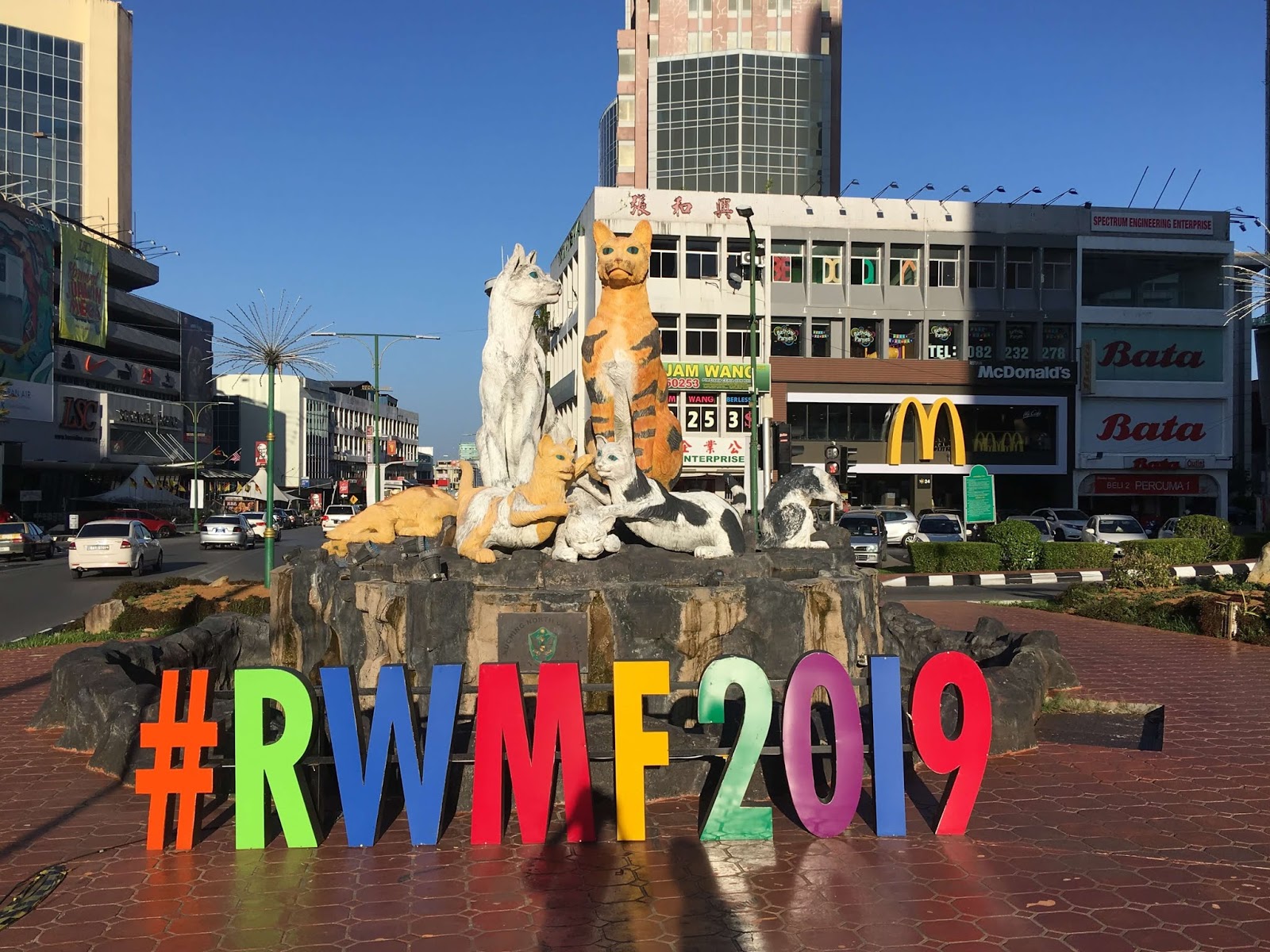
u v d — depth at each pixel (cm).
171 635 908
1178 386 4078
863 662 691
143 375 5828
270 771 514
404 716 519
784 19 5172
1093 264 4097
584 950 399
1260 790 602
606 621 678
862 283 4003
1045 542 2330
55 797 612
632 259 893
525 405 920
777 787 612
